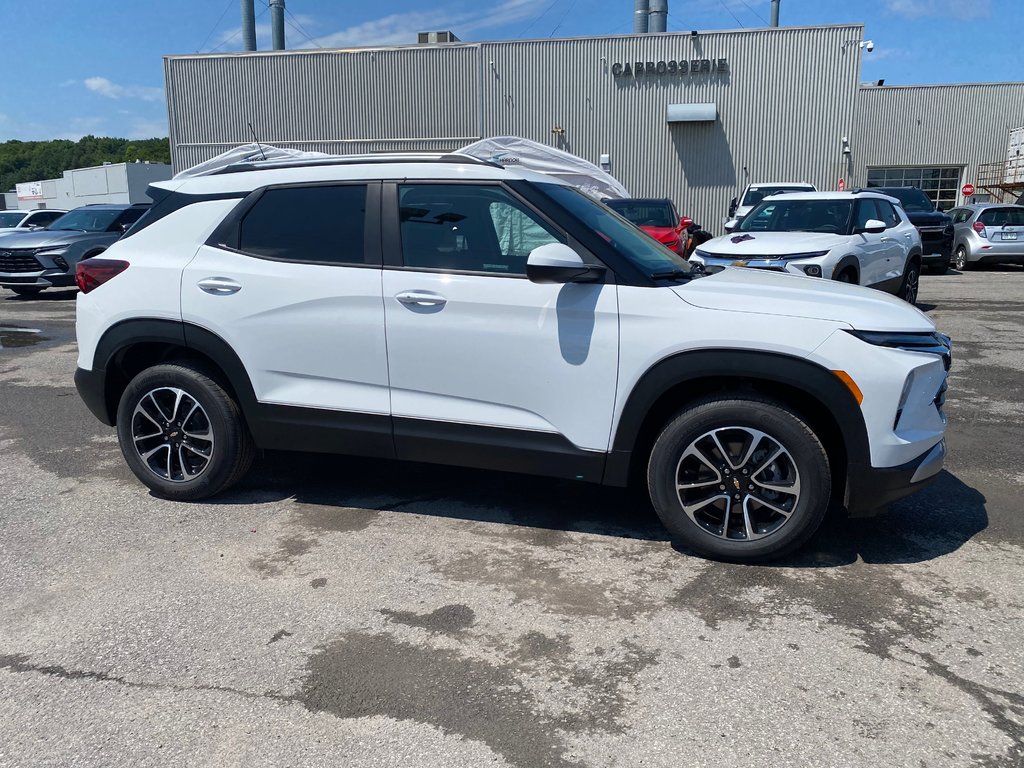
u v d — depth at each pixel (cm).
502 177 382
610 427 364
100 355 433
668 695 270
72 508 435
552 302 363
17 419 624
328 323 394
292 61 2764
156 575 356
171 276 417
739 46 2533
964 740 246
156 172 4731
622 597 336
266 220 412
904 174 3212
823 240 848
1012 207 1797
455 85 2686
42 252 1377
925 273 1755
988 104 3105
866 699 267
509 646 300
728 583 348
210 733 252
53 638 306
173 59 2836
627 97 2614
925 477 350
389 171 397
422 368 384
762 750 243
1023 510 430
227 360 410
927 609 326
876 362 334
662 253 416
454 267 381
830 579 351
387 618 320
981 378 745
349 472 488
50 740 249
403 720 258
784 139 2567
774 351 338
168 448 437
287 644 302
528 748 245
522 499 446
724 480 359
